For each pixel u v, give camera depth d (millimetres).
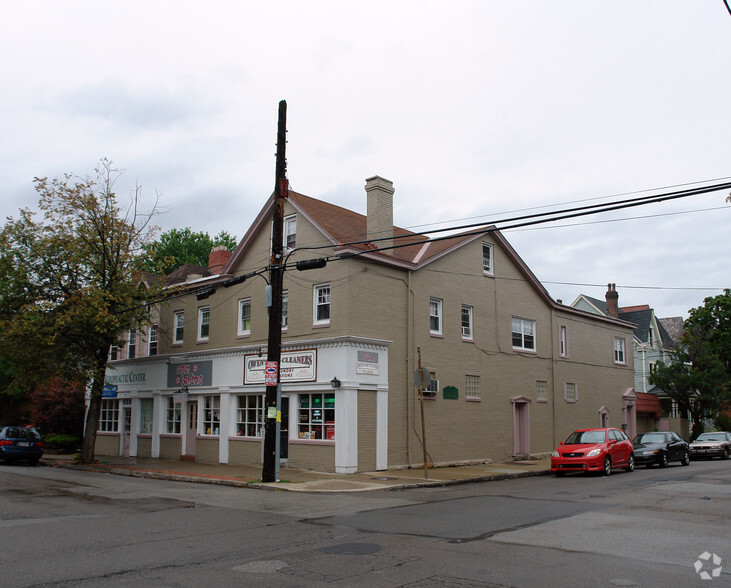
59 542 9219
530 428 28375
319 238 22141
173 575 7406
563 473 22703
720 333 45875
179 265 51625
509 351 27844
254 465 23047
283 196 18562
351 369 20406
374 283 21859
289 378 21922
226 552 8625
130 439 29969
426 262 23750
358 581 7180
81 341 24609
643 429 39906
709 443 32906
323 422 20969
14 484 16906
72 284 23984
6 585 6957
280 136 18672
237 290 25234
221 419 24719
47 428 35438
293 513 12180
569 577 7379
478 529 10445
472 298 26141
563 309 31750
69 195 23297
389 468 21312
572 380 31922
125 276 24438
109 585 6977
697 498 14688
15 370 25719
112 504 13266
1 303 23328
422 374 19391
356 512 12328
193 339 27281
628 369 37000
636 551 8797
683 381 39750
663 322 61938
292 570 7652
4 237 23172
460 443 24453
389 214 23359
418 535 9906
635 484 18203
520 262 28859
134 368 30219
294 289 22781
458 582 7156
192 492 15672
